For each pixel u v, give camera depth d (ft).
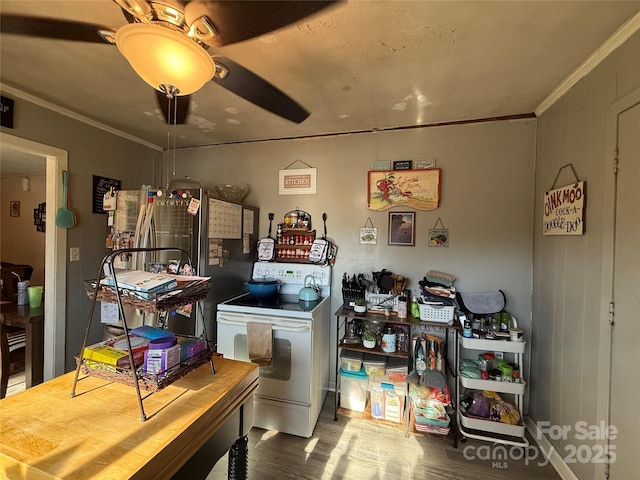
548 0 3.58
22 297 7.81
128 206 7.35
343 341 7.30
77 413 2.81
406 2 3.63
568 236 5.49
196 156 9.78
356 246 8.30
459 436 6.57
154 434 2.54
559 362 5.70
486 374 6.44
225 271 7.57
